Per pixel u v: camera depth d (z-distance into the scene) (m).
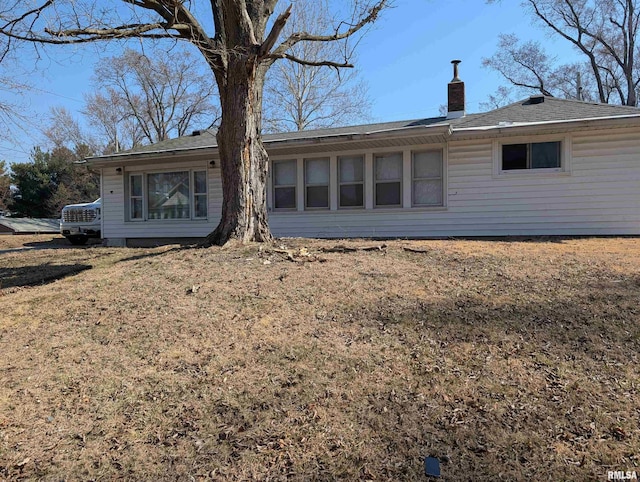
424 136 10.36
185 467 2.66
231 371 3.65
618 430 2.75
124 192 14.07
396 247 7.57
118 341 4.31
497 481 2.41
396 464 2.58
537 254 6.97
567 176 10.24
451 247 7.72
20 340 4.48
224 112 7.58
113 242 14.24
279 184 12.58
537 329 4.09
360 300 4.96
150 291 5.54
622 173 9.88
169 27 6.88
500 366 3.52
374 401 3.16
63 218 15.85
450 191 11.09
